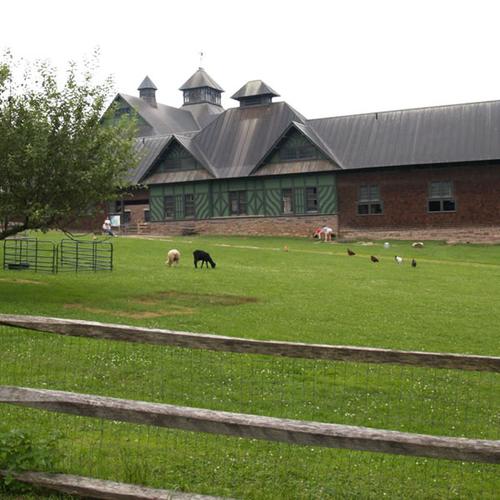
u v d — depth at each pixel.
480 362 6.02
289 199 58.34
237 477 6.67
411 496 6.54
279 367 13.02
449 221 53.22
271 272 31.88
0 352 12.73
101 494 5.50
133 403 5.64
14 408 8.76
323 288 26.47
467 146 52.78
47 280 25.88
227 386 11.45
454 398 11.53
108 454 7.08
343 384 12.09
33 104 21.23
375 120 58.84
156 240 48.72
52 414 8.60
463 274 33.06
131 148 23.22
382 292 25.80
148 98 85.50
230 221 59.91
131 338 6.09
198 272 30.78
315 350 6.11
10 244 38.69
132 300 21.73
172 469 6.71
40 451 6.02
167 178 62.19
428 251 46.00
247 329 17.00
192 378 11.80
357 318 19.53
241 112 65.31
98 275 28.41
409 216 54.44
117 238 49.25
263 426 5.36
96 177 21.59
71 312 18.58
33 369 11.62
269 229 58.69
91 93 22.03
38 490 5.65
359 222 56.00
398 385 12.21
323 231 54.53
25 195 21.02
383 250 46.56
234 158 61.12
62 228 22.34
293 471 7.02
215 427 5.43
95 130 22.17
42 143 20.53
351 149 57.03
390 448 5.20
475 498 6.64
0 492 5.62
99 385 10.93
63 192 21.39
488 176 52.09
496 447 5.07
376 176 55.44
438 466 7.45
